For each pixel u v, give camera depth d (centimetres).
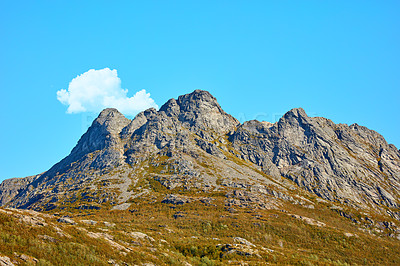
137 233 11375
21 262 5244
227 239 14950
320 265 11738
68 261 6006
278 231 17762
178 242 12681
